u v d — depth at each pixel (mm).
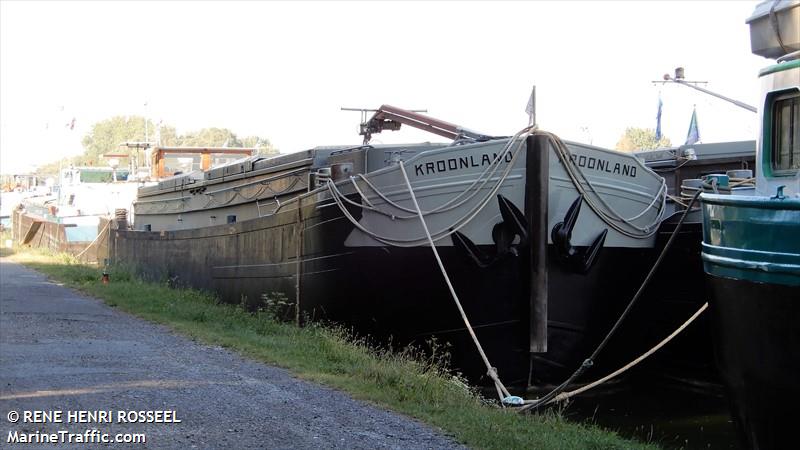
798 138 8477
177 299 16797
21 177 72500
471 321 12039
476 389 11781
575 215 11898
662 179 13102
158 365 10055
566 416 11375
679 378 13695
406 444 7156
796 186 8461
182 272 20156
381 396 8812
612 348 13094
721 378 8781
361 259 12453
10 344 11250
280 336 12578
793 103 8531
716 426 11617
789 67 8461
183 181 20781
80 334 12320
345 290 12805
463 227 11805
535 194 11656
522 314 11906
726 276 8281
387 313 12461
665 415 12320
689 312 13297
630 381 13531
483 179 11750
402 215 11977
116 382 8984
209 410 7938
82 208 33906
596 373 12977
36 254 32812
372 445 7066
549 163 11703
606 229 12391
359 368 10117
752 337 8031
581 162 11984
